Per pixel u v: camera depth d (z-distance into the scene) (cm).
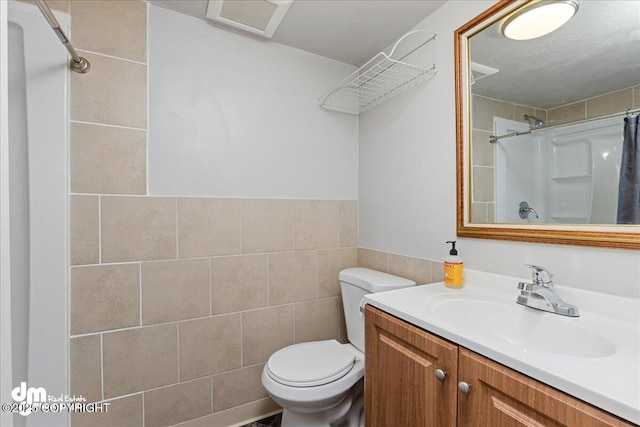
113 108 137
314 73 188
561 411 60
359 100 200
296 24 159
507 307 104
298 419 140
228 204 163
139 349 142
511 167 117
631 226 87
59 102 127
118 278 138
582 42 99
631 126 88
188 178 153
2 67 39
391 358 104
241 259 166
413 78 158
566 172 102
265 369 140
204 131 157
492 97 123
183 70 152
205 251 157
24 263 122
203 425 156
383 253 179
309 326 185
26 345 122
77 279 130
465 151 131
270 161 174
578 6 100
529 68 112
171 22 150
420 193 155
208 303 157
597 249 93
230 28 164
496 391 72
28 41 123
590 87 97
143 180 143
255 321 169
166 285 148
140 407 142
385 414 107
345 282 174
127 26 141
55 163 126
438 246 145
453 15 138
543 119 108
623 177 89
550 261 105
